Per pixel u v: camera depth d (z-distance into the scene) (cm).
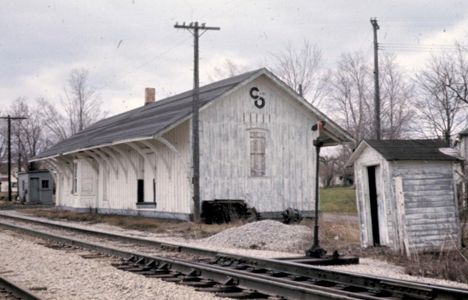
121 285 1007
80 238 2006
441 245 1387
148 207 2914
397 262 1310
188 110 2586
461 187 1650
